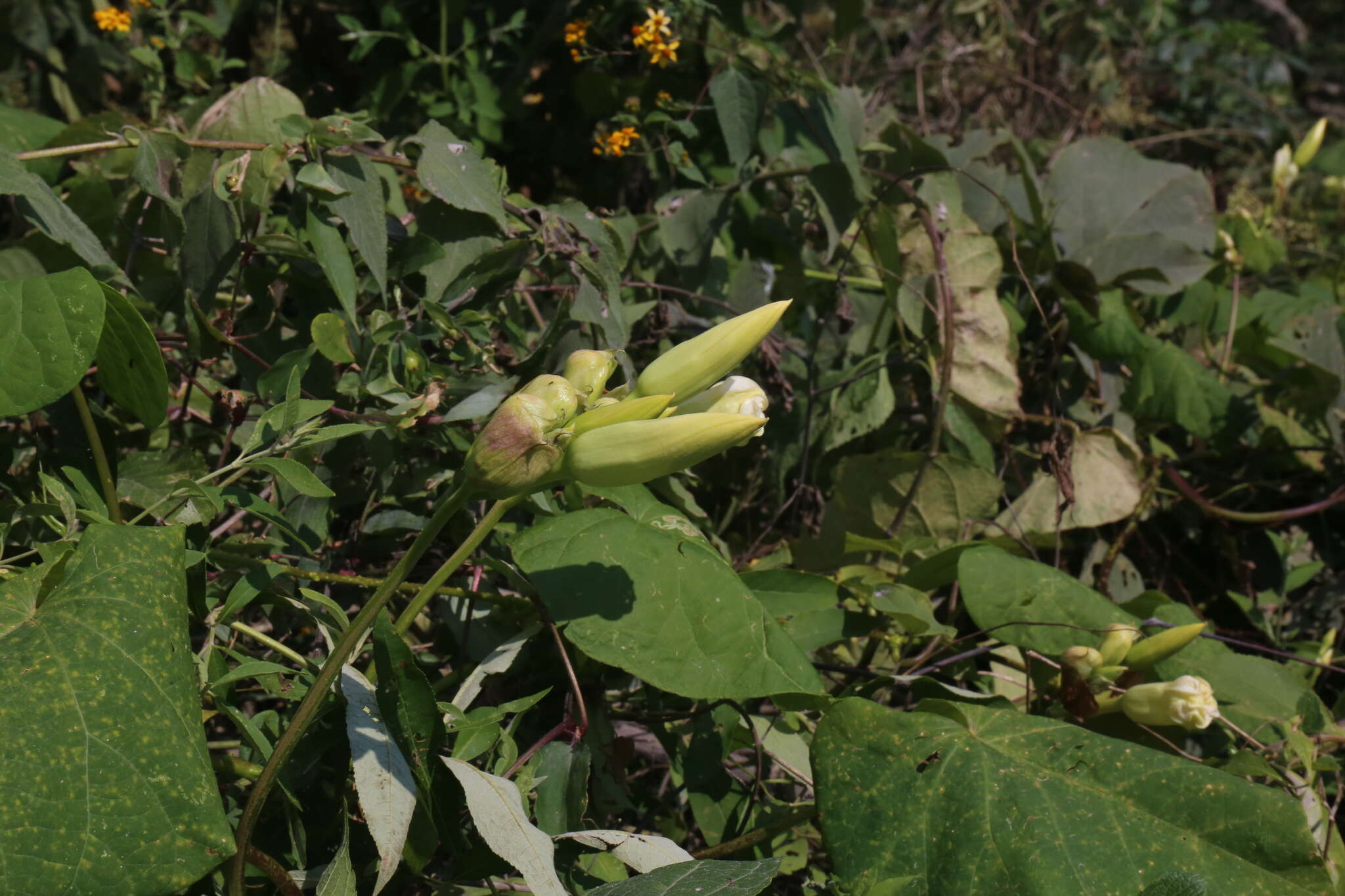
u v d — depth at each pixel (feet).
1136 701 3.57
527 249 3.77
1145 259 4.83
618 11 4.94
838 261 4.53
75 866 2.87
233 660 3.50
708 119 4.87
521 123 5.41
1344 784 3.76
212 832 2.93
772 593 3.67
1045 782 3.26
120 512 3.36
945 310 4.11
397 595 3.71
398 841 3.11
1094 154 5.16
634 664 3.33
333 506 3.69
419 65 4.93
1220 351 5.13
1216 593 4.44
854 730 3.34
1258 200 7.48
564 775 3.34
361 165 3.63
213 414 3.81
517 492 3.06
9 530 3.29
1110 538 4.47
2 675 2.92
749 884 3.04
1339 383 4.66
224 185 3.59
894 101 7.02
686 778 3.59
